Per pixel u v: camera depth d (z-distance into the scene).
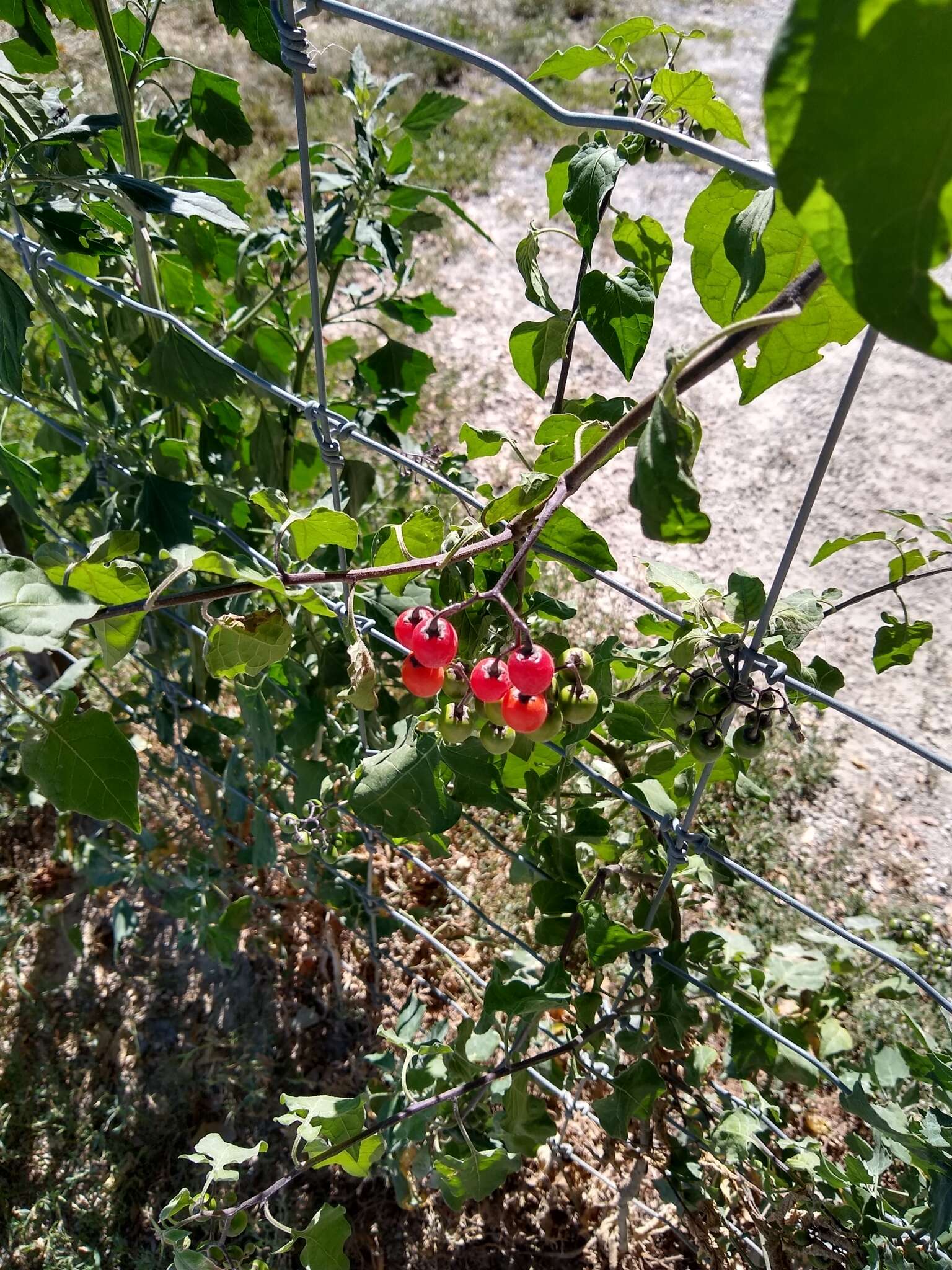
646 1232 0.42
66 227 0.32
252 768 0.50
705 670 0.25
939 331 0.12
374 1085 0.40
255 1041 0.49
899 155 0.11
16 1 0.33
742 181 0.23
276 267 0.50
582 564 0.28
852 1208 0.32
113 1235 0.43
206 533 0.41
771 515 0.85
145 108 0.42
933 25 0.10
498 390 0.91
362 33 1.49
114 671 0.59
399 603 0.37
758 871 0.58
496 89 1.41
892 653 0.32
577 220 0.26
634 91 0.29
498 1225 0.43
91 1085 0.47
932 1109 0.30
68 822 0.53
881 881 0.59
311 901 0.52
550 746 0.30
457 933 0.52
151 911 0.54
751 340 0.18
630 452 0.87
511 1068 0.31
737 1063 0.34
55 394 0.42
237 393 0.37
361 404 0.46
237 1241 0.42
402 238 0.43
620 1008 0.32
